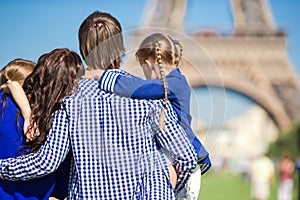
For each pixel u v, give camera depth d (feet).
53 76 24.30
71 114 23.67
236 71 290.56
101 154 23.24
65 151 23.70
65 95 24.17
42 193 24.58
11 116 24.88
